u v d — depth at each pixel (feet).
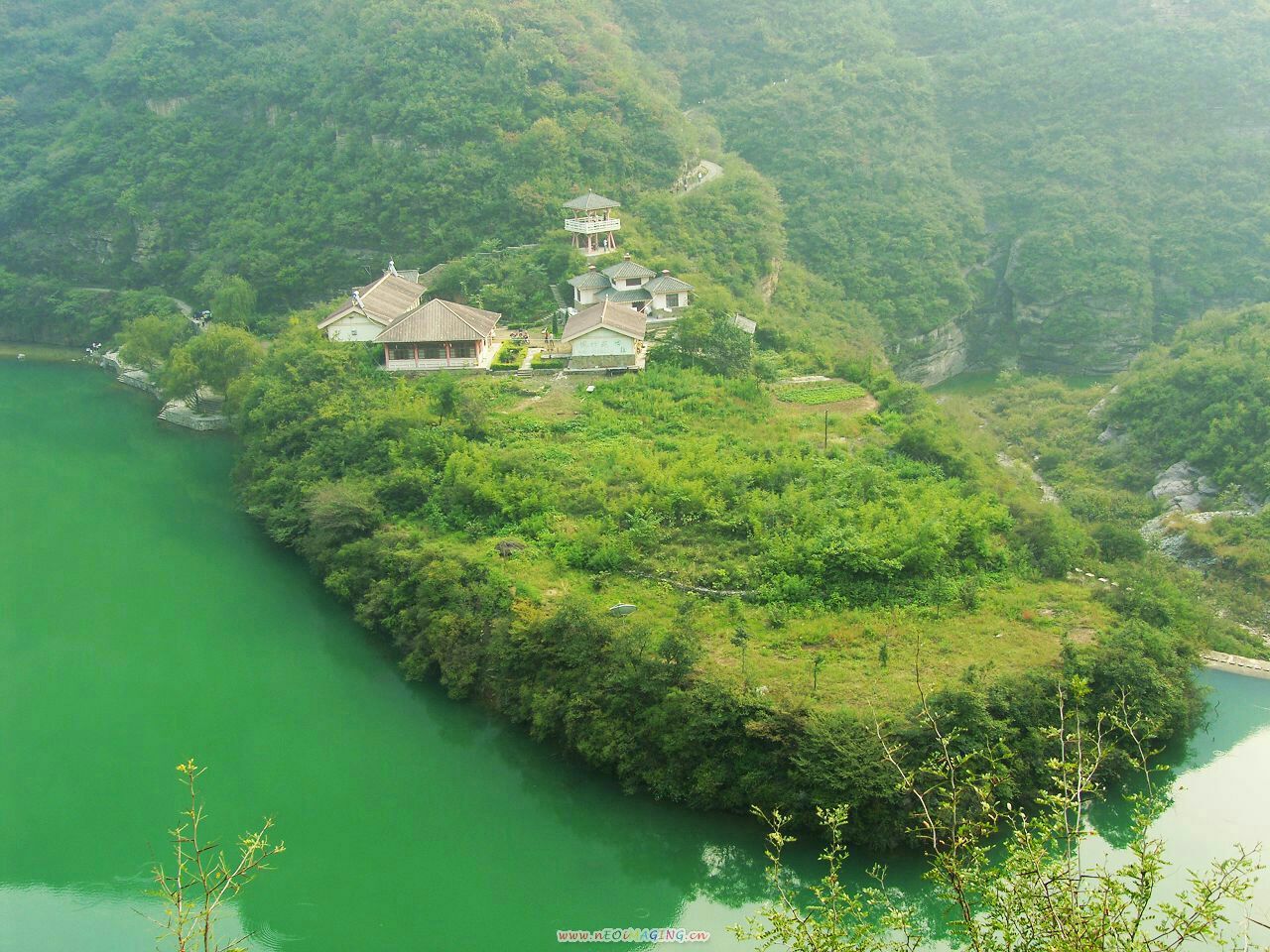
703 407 203.72
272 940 106.22
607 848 117.70
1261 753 133.49
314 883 114.32
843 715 111.14
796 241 363.76
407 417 192.54
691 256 298.97
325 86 369.91
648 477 167.63
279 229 334.65
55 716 144.77
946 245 375.86
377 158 336.29
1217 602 187.11
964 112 431.02
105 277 374.43
